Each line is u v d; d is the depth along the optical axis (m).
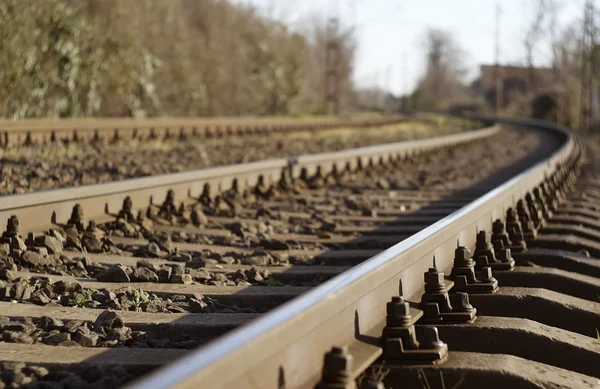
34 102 24.53
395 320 3.45
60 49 25.98
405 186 12.87
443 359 3.44
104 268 5.73
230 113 50.56
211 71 48.53
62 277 5.34
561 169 13.91
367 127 41.28
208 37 50.41
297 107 59.00
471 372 3.31
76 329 4.02
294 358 2.72
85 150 16.94
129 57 32.25
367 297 3.47
